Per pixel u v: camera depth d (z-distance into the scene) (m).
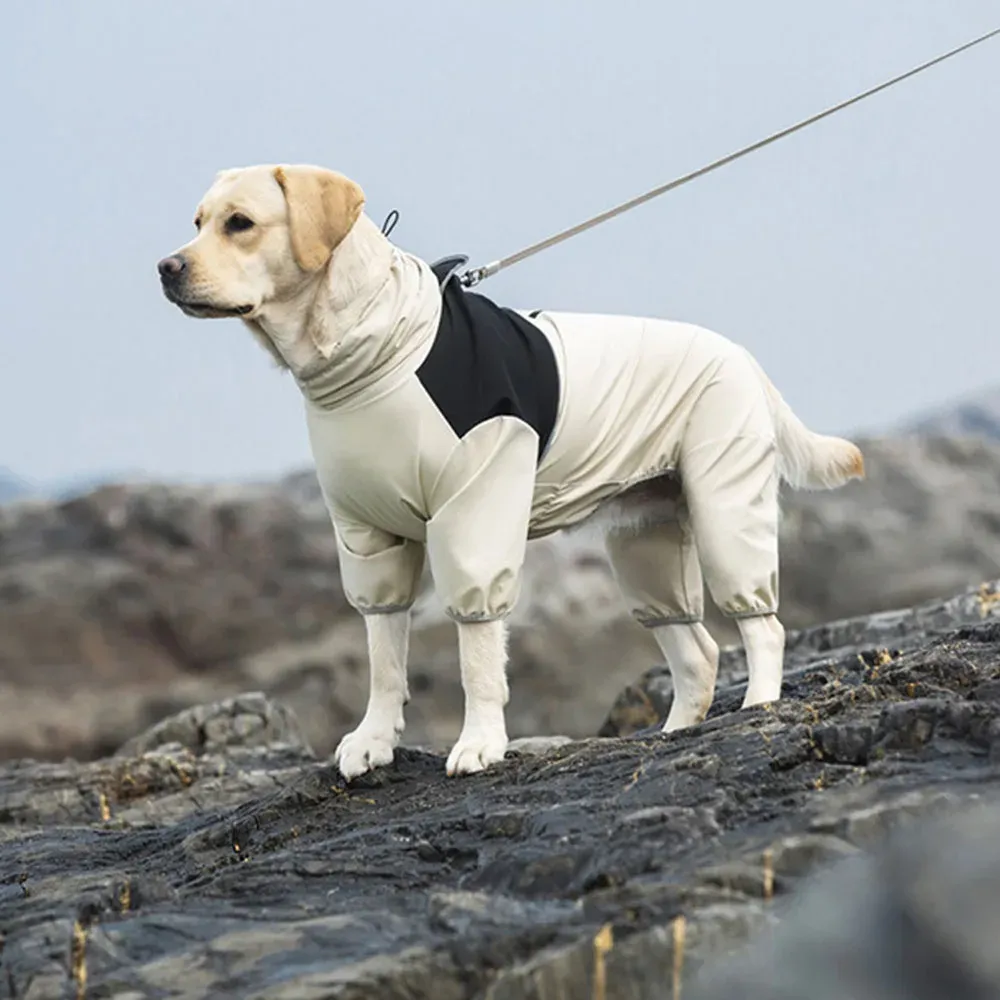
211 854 10.21
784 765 8.41
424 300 10.17
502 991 6.43
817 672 11.84
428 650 31.00
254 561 34.69
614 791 8.66
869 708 8.99
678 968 6.38
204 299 9.85
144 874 9.45
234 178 10.07
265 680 32.16
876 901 6.29
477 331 10.31
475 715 10.38
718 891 6.78
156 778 15.07
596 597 32.09
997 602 15.93
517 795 9.06
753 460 11.12
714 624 30.89
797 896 6.63
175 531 35.00
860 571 32.78
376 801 10.23
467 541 10.09
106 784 14.93
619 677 30.83
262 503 35.69
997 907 6.00
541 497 10.81
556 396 10.55
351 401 10.10
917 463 35.56
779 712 9.48
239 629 33.41
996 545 33.19
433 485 10.12
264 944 7.14
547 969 6.43
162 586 33.81
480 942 6.71
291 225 9.88
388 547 10.64
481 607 10.18
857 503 34.50
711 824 7.56
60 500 36.41
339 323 9.98
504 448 10.16
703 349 11.25
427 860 8.42
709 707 12.31
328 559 34.69
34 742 31.05
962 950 5.89
